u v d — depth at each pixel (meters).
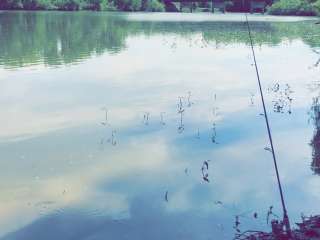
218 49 29.75
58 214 7.36
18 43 30.31
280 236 5.96
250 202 7.81
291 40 36.41
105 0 85.75
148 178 8.83
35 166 9.32
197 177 8.91
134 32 41.19
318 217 6.73
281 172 9.14
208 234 6.75
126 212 7.46
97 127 12.04
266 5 88.44
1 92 15.55
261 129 12.12
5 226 6.98
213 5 94.44
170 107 14.17
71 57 24.25
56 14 66.31
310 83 18.36
